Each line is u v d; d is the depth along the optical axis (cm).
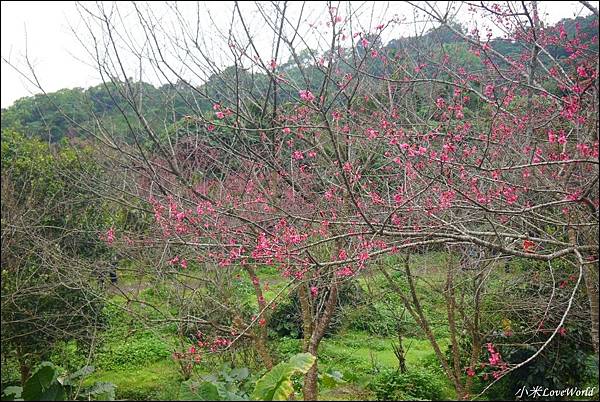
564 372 723
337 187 552
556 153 530
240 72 600
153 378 842
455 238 460
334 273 559
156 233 688
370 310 973
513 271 767
